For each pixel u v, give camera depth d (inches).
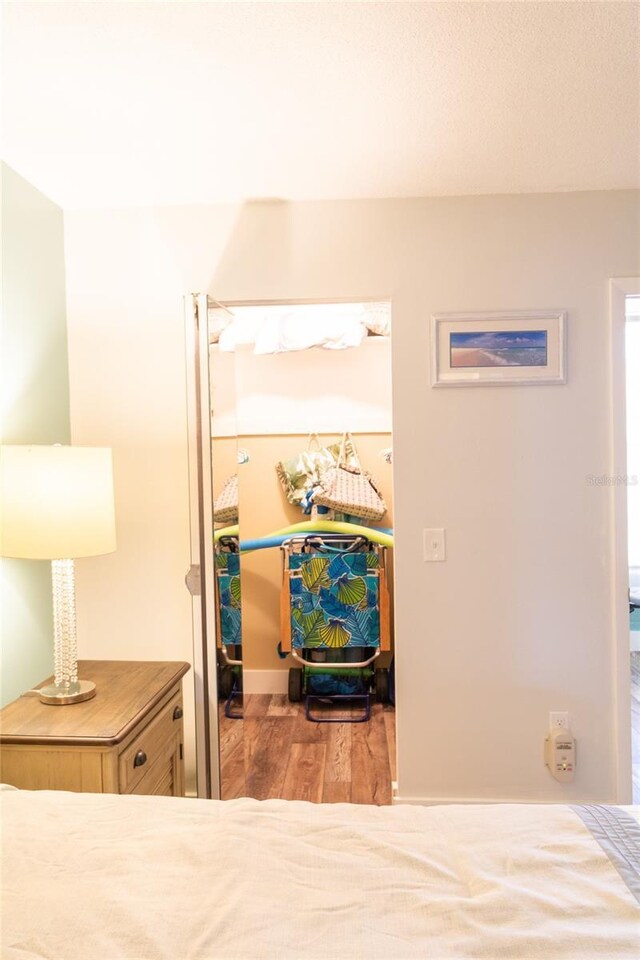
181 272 95.5
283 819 48.5
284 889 40.1
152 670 83.8
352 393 146.9
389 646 132.0
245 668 148.2
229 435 93.0
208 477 79.0
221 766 84.4
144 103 67.6
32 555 69.5
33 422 86.9
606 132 74.5
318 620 133.2
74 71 61.7
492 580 93.6
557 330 91.3
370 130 73.7
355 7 53.1
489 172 85.0
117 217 95.8
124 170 83.4
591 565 93.1
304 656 139.4
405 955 34.6
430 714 94.3
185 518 96.5
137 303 96.0
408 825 47.9
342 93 66.1
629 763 92.9
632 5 53.0
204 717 80.5
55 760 64.5
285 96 66.5
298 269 94.3
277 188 89.7
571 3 52.7
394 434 93.8
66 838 45.8
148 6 52.7
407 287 93.1
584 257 91.4
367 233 93.4
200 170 83.8
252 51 58.9
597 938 35.3
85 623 98.4
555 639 93.3
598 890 39.6
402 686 94.5
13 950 34.9
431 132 74.3
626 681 92.6
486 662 94.0
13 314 82.3
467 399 93.0
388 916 37.7
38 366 88.4
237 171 84.2
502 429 92.8
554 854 43.6
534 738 93.7
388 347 146.0
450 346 92.4
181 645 97.3
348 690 138.3
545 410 92.4
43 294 90.0
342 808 50.9
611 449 92.0
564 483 92.7
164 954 34.7
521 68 61.9
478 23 55.2
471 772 94.2
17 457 69.4
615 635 92.6
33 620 85.2
